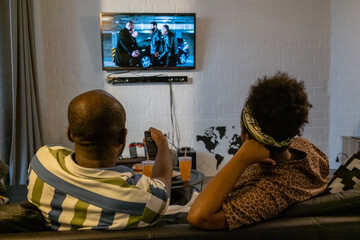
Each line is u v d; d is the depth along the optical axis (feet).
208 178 13.96
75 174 3.23
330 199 3.50
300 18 13.73
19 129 11.55
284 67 13.88
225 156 14.06
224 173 3.24
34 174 3.42
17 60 11.41
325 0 13.74
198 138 13.87
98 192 3.24
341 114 14.14
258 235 3.26
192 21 13.01
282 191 3.37
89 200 3.24
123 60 12.91
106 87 13.23
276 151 3.42
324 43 13.93
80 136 3.17
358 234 3.35
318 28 13.84
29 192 3.44
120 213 3.24
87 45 12.95
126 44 12.83
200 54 13.50
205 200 3.16
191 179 7.79
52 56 12.84
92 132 3.13
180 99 13.61
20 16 11.09
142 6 13.00
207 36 13.46
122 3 12.90
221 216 3.17
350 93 13.94
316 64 13.98
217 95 13.75
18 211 3.33
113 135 3.23
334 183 3.97
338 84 14.02
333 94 14.12
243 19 13.52
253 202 3.23
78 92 13.08
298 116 3.11
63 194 3.29
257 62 13.76
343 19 13.62
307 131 14.25
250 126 3.28
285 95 3.12
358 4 13.39
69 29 12.80
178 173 8.04
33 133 11.99
